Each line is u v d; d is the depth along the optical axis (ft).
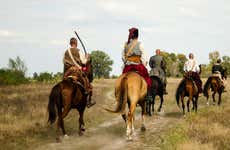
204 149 32.24
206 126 42.78
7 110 54.54
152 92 59.82
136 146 36.04
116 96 37.63
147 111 60.49
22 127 42.63
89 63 43.37
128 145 36.58
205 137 37.27
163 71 62.23
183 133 39.34
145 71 40.75
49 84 138.92
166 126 48.67
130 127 37.88
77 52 40.75
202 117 50.83
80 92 39.47
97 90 121.39
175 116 59.47
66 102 37.55
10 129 41.01
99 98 88.63
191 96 57.93
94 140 39.45
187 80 58.03
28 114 51.80
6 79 133.28
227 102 79.92
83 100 40.91
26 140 37.83
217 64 74.79
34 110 55.21
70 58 40.52
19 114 51.78
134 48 40.40
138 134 42.68
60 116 37.78
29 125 43.91
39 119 48.42
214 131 39.73
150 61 62.23
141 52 40.55
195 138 36.63
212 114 53.57
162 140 37.50
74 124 48.98
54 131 43.27
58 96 37.42
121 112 36.73
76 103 39.60
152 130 45.50
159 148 34.81
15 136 38.88
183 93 58.03
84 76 40.75
